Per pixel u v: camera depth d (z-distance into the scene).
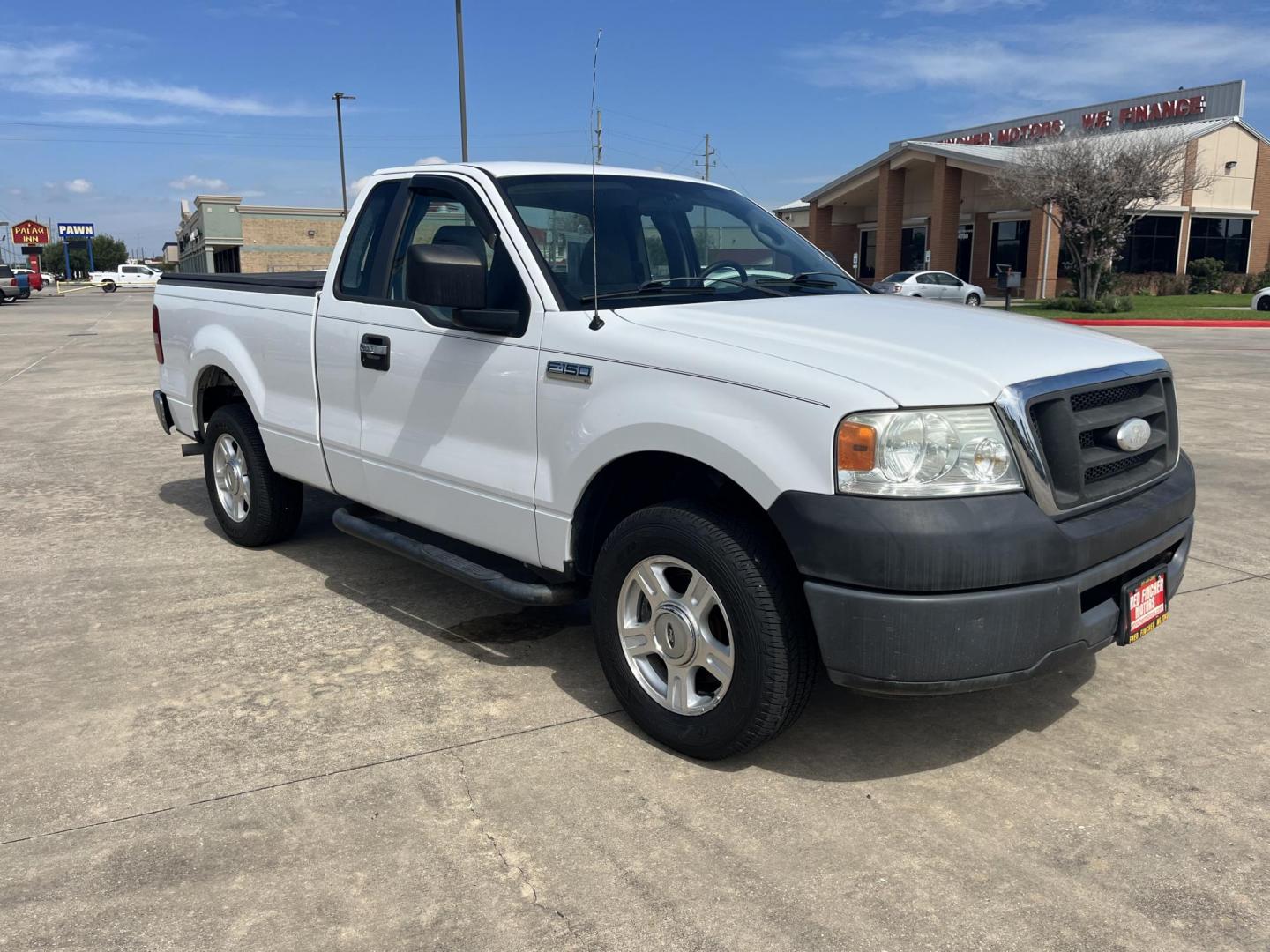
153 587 4.92
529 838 2.81
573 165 4.21
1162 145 28.83
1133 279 37.75
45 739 3.38
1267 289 29.83
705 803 2.99
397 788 3.07
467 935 2.42
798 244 4.56
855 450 2.70
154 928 2.44
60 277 109.06
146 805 2.98
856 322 3.35
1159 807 2.98
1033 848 2.77
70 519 6.21
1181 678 3.87
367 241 4.40
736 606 2.96
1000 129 47.09
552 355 3.43
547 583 3.74
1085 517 2.95
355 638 4.26
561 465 3.41
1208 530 5.86
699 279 3.88
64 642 4.22
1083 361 3.09
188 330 5.64
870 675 2.75
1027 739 3.41
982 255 39.22
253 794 3.03
